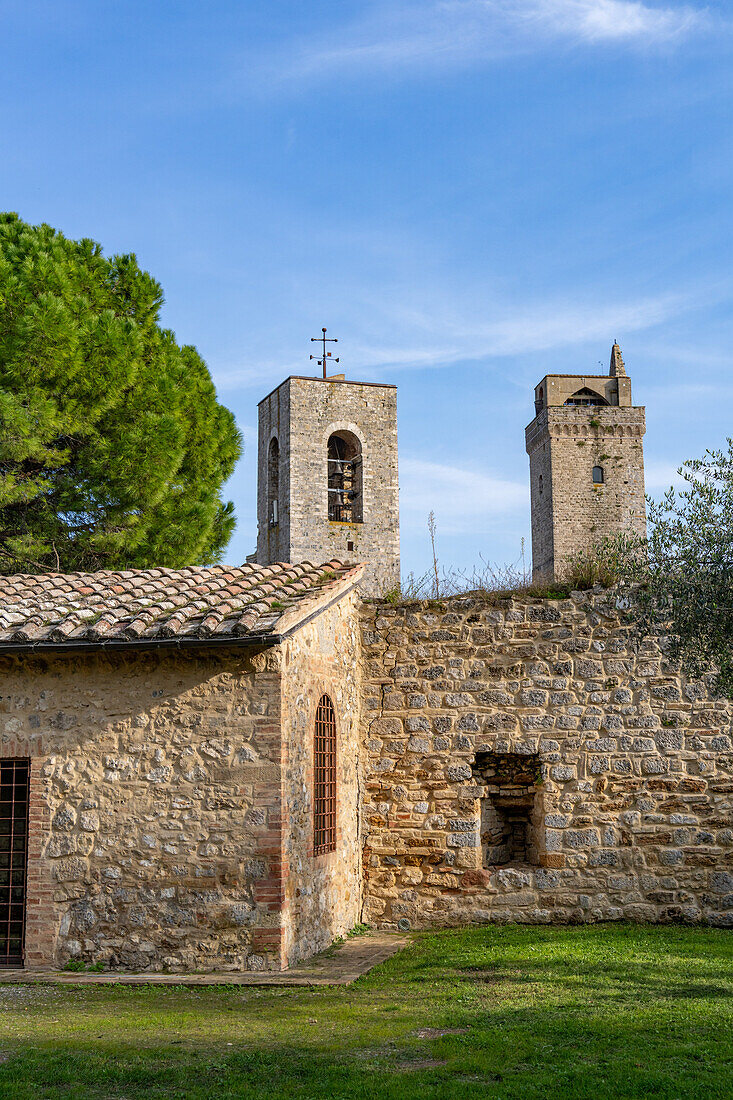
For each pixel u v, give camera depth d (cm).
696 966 1018
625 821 1362
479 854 1388
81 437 2188
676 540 1055
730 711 1366
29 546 2125
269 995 969
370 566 3988
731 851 1338
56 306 2047
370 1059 740
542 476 6138
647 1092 650
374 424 4088
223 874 1084
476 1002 891
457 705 1424
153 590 1275
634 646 1398
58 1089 681
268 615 1116
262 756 1096
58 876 1114
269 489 4222
